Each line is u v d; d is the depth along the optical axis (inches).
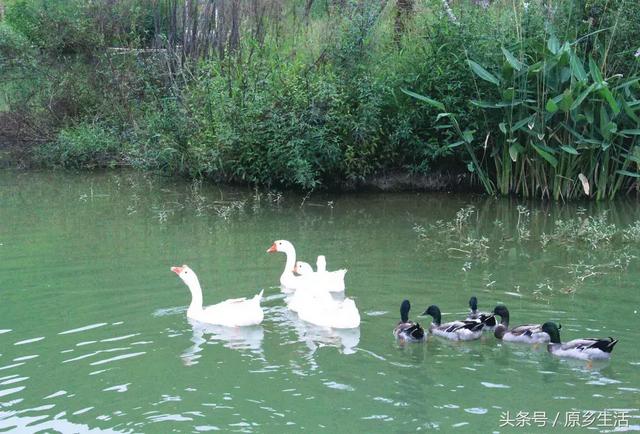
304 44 898.7
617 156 762.8
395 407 303.6
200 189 809.5
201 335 388.8
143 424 291.0
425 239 599.8
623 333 387.9
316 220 673.0
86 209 708.0
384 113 809.5
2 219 666.8
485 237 604.1
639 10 772.6
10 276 491.5
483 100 781.3
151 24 1081.4
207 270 511.2
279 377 334.0
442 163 824.9
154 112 917.2
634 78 750.5
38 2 1110.4
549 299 445.1
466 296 451.2
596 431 284.5
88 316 415.5
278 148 772.0
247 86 821.9
